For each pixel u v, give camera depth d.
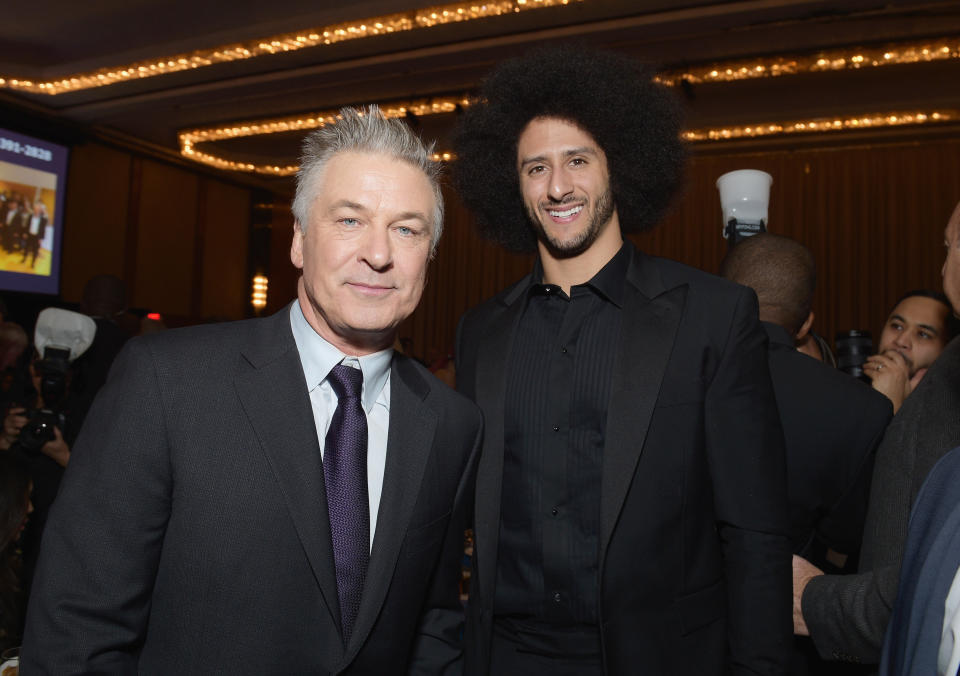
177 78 7.95
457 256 11.70
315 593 1.05
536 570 1.41
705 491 1.37
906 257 9.05
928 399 1.17
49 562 0.98
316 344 1.17
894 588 1.04
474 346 1.60
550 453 1.42
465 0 6.03
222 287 11.64
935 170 8.98
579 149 1.47
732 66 6.84
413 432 1.23
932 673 0.75
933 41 6.16
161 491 1.02
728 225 2.09
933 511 0.84
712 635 1.34
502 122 1.70
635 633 1.29
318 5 6.44
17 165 8.74
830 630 1.18
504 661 1.43
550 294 1.54
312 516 1.05
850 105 8.13
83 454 1.02
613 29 6.33
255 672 1.00
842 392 1.58
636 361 1.38
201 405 1.06
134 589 0.99
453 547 1.31
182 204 11.09
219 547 1.02
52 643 0.94
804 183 9.54
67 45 7.53
